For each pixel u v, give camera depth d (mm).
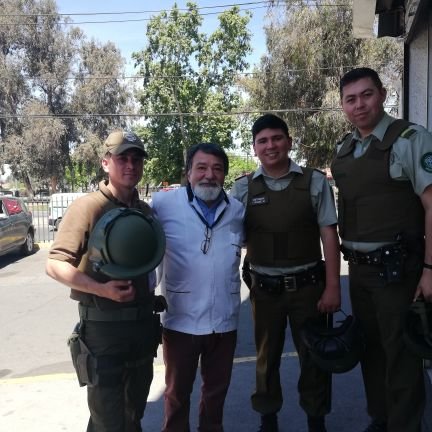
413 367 2682
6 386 4359
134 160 2590
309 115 21391
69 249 2451
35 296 8227
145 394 2686
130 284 2379
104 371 2449
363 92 2666
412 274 2654
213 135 40219
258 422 3475
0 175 44000
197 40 40344
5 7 42438
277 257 3039
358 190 2750
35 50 43594
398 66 19906
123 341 2488
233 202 2945
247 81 23953
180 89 40188
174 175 41562
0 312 7199
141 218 2377
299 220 3012
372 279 2740
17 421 3633
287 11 21578
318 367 2986
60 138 42656
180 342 2809
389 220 2674
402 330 2643
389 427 2764
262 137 2975
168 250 2814
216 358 2895
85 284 2383
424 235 2691
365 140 2758
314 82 21641
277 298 3088
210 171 2762
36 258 12805
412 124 2670
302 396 3152
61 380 4457
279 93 22156
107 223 2320
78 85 44250
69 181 49500
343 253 2924
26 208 13695
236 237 2881
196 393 3969
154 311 2686
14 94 42531
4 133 42719
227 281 2824
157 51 40500
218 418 2941
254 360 4781
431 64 4145
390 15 4996
